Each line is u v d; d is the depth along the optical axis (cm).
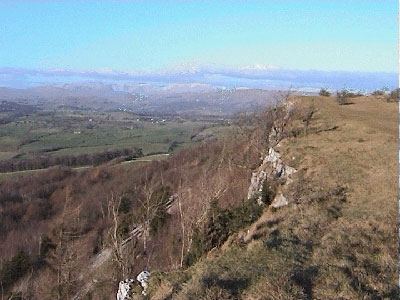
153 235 3077
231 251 1287
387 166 1962
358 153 2275
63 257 3266
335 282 907
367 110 3906
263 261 1096
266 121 3628
